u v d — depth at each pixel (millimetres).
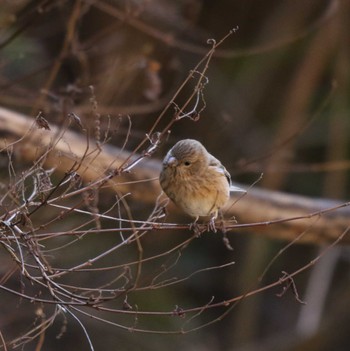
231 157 18922
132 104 11602
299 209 11188
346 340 18141
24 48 13727
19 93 12055
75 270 6969
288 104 18375
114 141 11625
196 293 19875
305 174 19984
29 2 13117
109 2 13234
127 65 11609
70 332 17281
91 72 12750
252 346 18609
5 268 11258
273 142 18312
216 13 19547
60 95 11289
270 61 19578
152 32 11922
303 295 20406
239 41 19891
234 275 19906
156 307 18562
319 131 19812
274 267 20547
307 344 17875
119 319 17781
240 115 19391
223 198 8406
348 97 19719
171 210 10992
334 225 11234
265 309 20453
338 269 20844
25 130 9773
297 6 19344
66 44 10703
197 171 8219
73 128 11023
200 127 18844
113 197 10633
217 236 20312
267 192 11195
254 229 11305
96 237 15703
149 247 17969
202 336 19203
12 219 6965
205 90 19125
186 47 12242
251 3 19469
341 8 17781
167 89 13750
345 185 19672
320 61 18250
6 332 13336
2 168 9883
